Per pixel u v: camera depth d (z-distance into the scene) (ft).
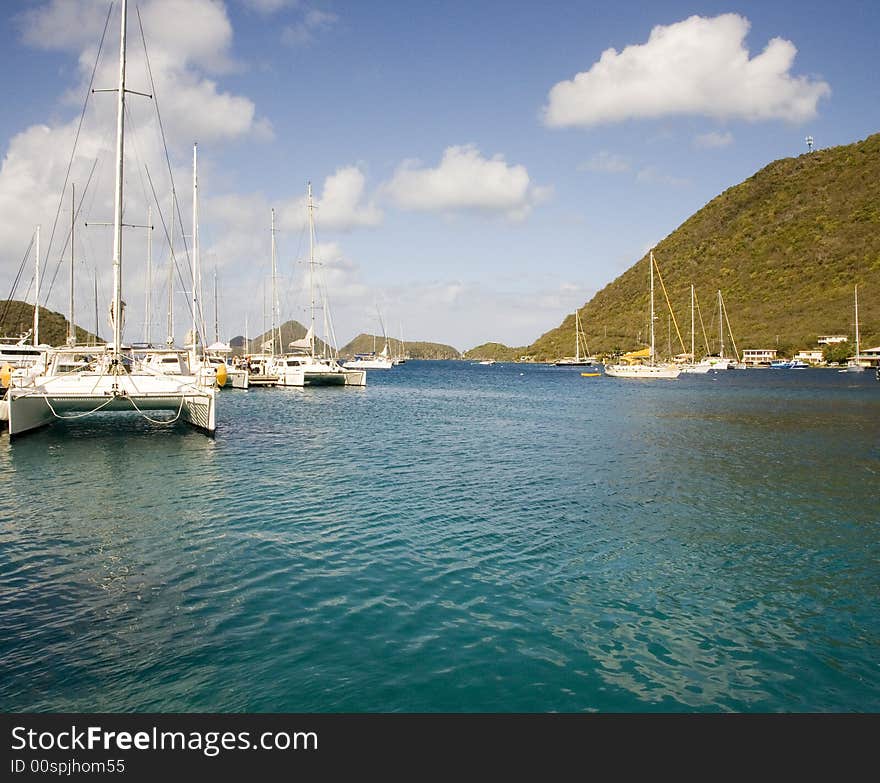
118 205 70.08
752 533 37.88
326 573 30.04
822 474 56.39
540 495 47.34
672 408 130.41
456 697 19.83
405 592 27.91
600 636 24.07
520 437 82.12
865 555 33.91
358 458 63.41
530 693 20.15
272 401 143.95
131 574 29.53
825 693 20.59
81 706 19.06
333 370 192.54
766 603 27.48
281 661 21.58
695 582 29.84
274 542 34.63
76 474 53.72
